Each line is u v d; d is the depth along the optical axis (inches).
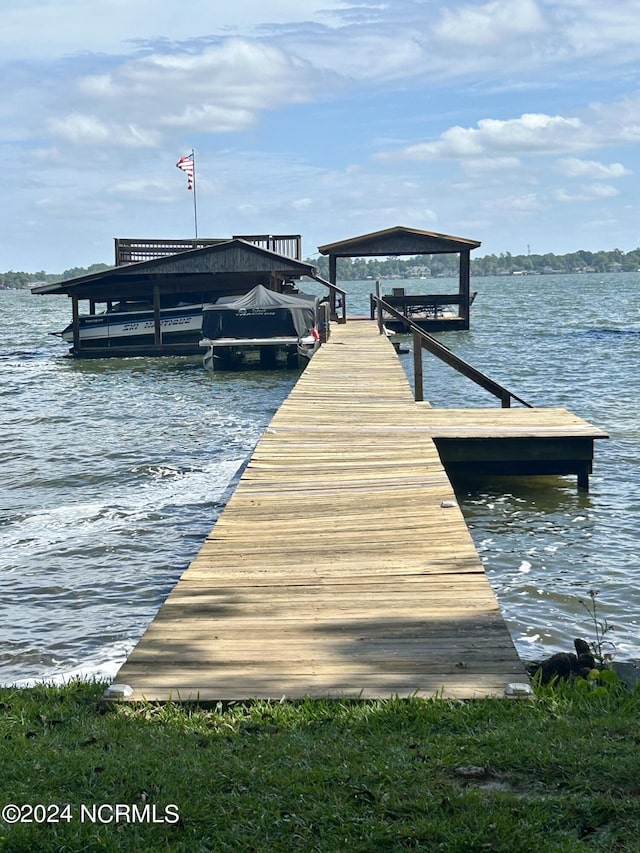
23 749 159.9
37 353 1469.0
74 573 353.1
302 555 277.3
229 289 1301.7
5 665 270.8
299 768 148.7
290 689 185.6
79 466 547.5
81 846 128.5
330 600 237.1
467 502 456.1
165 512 438.0
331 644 208.2
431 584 247.0
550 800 135.4
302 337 1085.1
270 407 795.4
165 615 228.5
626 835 126.4
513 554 368.2
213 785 144.0
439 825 130.0
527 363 1144.2
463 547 279.1
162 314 1318.9
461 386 942.4
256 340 1077.1
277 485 373.4
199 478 510.3
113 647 283.1
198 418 735.1
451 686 185.3
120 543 389.7
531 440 470.3
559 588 327.3
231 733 166.6
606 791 137.3
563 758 146.9
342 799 138.4
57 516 434.9
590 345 1359.5
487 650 202.8
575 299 3353.8
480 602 232.2
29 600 325.4
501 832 127.6
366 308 3002.0
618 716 166.9
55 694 194.7
